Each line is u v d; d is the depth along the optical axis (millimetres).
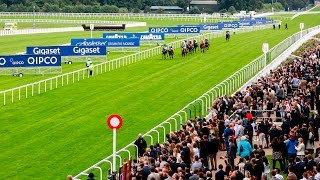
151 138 39531
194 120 40531
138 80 68812
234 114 42906
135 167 31547
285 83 53719
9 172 37094
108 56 89375
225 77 71250
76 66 79438
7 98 57594
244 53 92938
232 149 35438
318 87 51156
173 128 45781
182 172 28906
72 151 41469
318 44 102188
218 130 39000
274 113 47844
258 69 73250
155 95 60500
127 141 43844
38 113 51875
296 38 102438
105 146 42594
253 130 41562
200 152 34906
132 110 53750
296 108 41594
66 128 47281
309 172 28672
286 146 35000
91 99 58000
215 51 96062
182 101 57719
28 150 41562
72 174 36750
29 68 71938
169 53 87062
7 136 44844
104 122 49312
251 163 30594
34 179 35906
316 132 41844
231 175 28281
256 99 47812
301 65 66312
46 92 60719
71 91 61625
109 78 69750
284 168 35219
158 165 30766
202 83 67312
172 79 69625
